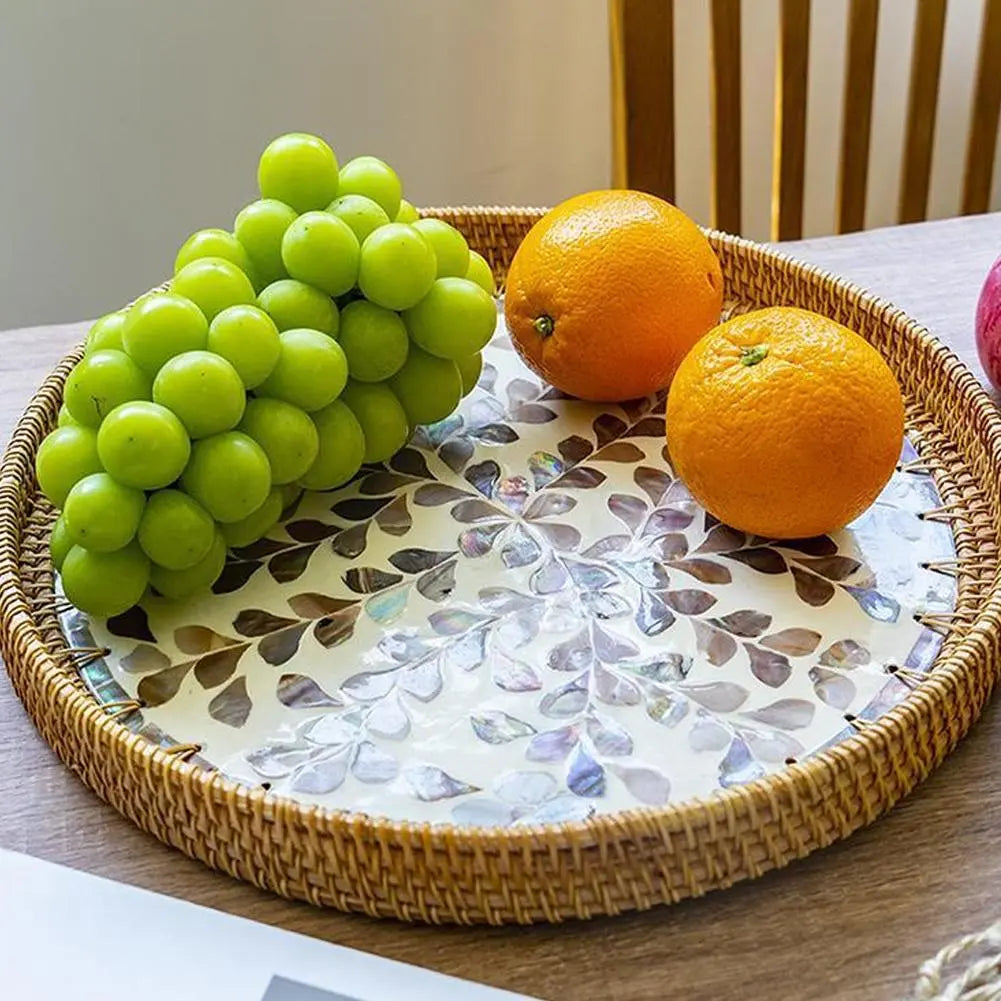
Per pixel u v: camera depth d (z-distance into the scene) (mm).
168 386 565
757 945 473
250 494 580
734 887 492
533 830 455
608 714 549
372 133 1377
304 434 606
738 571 627
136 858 509
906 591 613
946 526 652
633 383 711
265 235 652
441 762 529
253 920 483
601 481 690
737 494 607
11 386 774
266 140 1340
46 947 472
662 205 711
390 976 461
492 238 844
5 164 1264
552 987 459
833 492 600
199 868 504
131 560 580
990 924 478
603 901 470
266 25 1270
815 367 593
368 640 591
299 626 600
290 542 652
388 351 642
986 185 1229
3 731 563
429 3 1315
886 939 474
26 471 661
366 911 479
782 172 1156
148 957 469
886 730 496
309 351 605
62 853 510
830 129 1570
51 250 1332
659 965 467
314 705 558
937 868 499
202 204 1357
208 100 1294
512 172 1461
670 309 685
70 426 593
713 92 1092
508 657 580
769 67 1496
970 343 796
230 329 583
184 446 563
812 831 488
